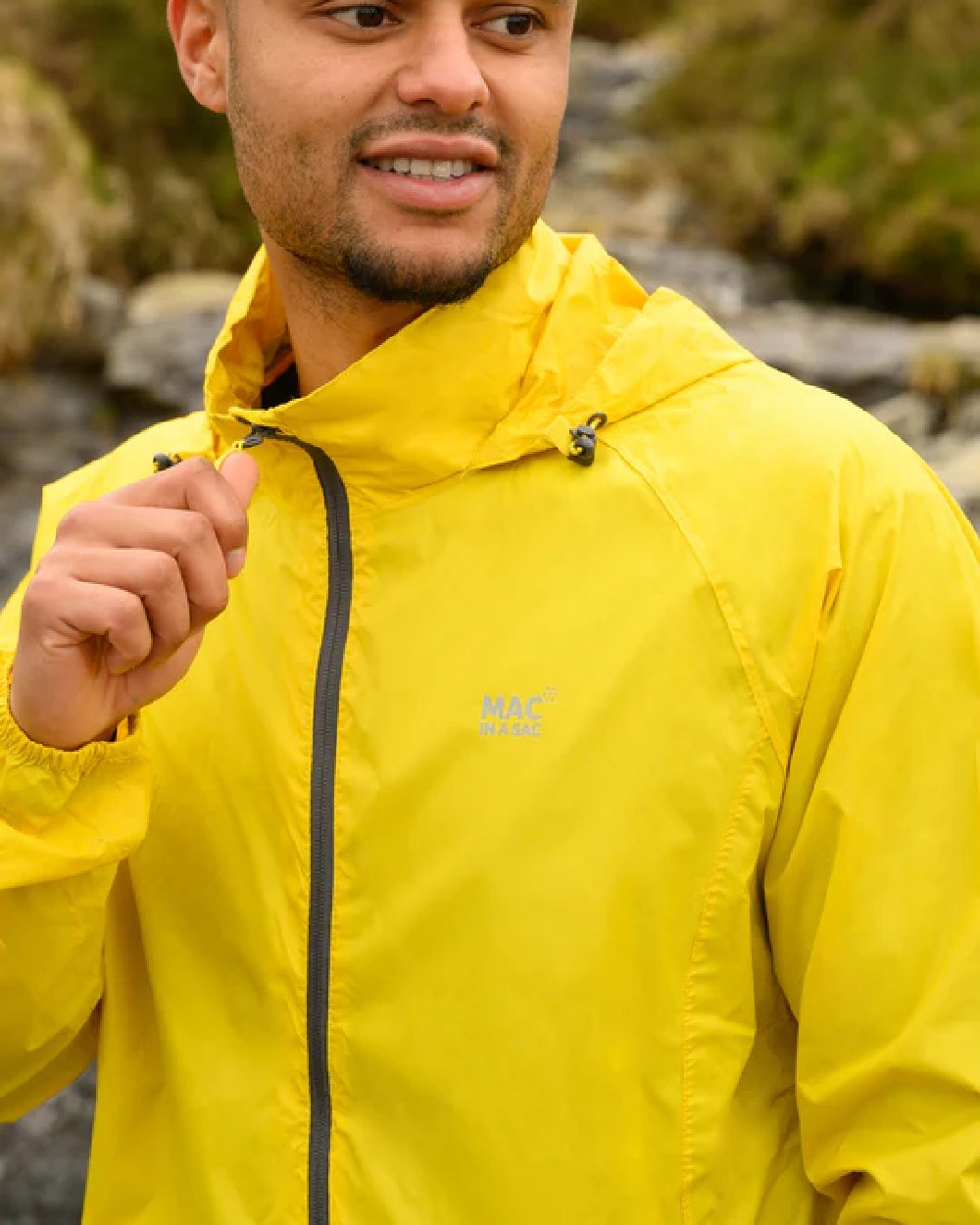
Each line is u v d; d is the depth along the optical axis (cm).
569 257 113
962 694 97
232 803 107
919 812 96
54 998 107
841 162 561
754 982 103
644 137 687
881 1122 97
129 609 94
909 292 535
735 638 98
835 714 98
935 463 356
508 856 98
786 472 101
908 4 604
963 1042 94
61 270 434
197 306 457
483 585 104
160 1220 110
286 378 121
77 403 431
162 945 109
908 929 95
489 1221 98
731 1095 100
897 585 98
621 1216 98
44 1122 260
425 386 103
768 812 99
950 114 555
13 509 387
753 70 636
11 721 99
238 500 97
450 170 97
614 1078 98
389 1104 101
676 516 101
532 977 97
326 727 105
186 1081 107
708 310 495
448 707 102
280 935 105
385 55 96
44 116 448
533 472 105
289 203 100
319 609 108
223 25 110
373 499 107
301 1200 103
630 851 97
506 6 97
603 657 100
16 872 99
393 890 101
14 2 533
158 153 540
